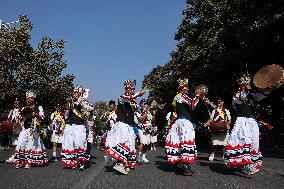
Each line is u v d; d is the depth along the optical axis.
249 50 23.42
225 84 28.73
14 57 31.52
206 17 32.50
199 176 7.46
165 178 7.16
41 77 30.48
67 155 8.80
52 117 12.01
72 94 8.98
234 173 8.00
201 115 28.69
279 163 11.05
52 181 6.62
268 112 24.25
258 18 23.31
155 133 14.13
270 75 7.57
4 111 30.78
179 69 37.03
